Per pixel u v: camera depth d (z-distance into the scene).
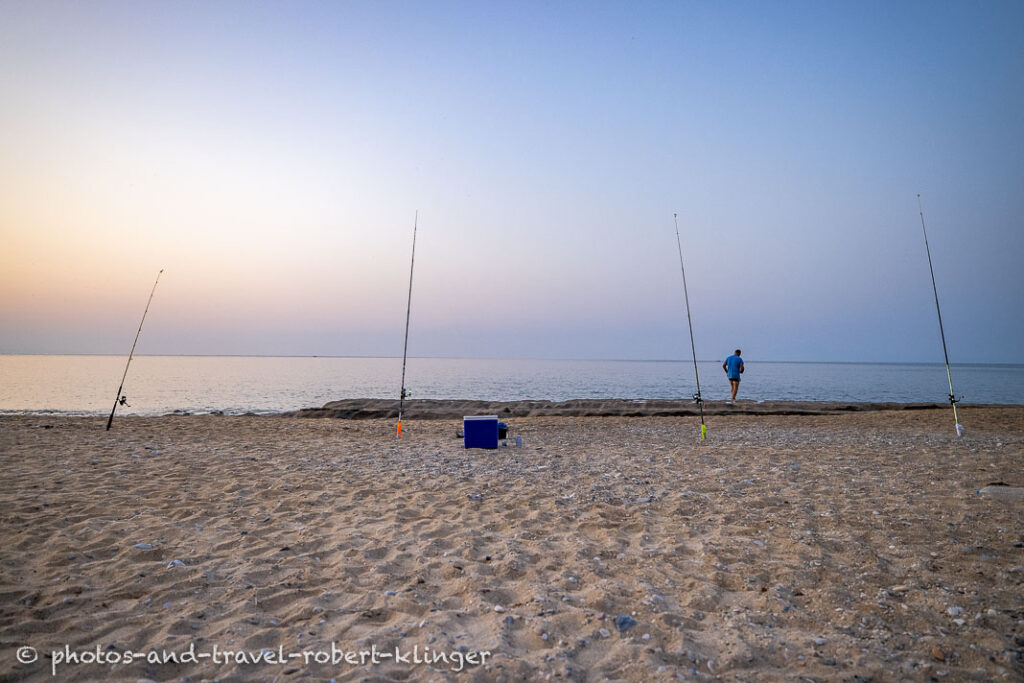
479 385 39.38
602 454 8.63
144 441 9.84
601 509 5.40
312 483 6.43
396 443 9.95
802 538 4.48
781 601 3.41
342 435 11.09
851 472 6.97
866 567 3.89
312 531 4.71
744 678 2.61
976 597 3.40
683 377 54.94
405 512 5.32
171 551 4.18
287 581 3.69
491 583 3.69
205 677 2.58
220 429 11.83
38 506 5.25
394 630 3.05
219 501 5.60
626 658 2.78
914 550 4.18
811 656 2.80
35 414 18.20
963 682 2.56
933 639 2.95
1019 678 2.58
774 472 7.04
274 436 10.88
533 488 6.24
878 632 3.03
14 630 2.98
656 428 12.20
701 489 6.20
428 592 3.58
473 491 6.11
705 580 3.75
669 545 4.41
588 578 3.79
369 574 3.83
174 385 36.84
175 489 6.07
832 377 60.22
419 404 17.70
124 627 3.05
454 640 2.95
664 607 3.35
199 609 3.26
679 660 2.76
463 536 4.60
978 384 44.22
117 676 2.57
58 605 3.28
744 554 4.20
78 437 10.18
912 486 6.14
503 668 2.67
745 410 16.09
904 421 13.15
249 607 3.31
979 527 4.66
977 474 6.69
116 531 4.59
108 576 3.72
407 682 2.55
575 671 2.65
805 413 15.67
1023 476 6.53
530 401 18.23
